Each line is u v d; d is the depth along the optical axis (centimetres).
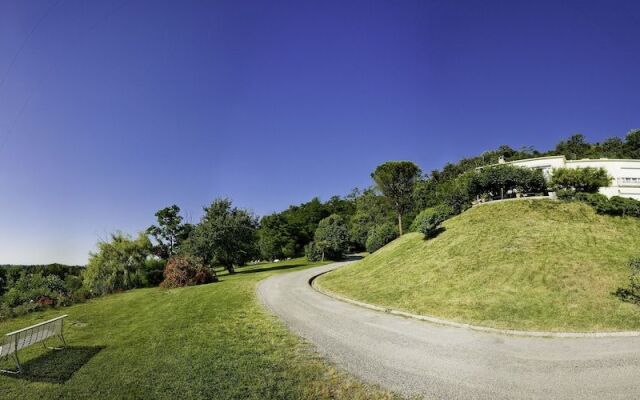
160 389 749
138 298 2055
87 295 2308
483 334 1160
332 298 1822
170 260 2939
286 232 6072
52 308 1877
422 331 1201
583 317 1255
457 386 770
